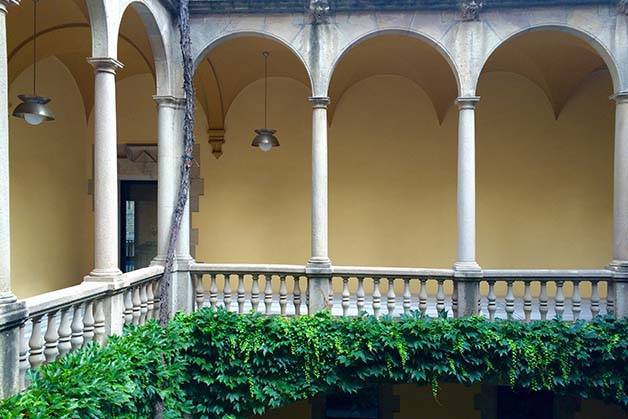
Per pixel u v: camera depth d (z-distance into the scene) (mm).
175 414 5746
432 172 9906
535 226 9742
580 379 6340
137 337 5508
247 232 10188
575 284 6855
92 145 10141
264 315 7004
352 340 6516
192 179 10203
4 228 3986
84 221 10156
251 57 9055
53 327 4562
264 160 10164
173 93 7277
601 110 9547
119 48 8727
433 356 6391
